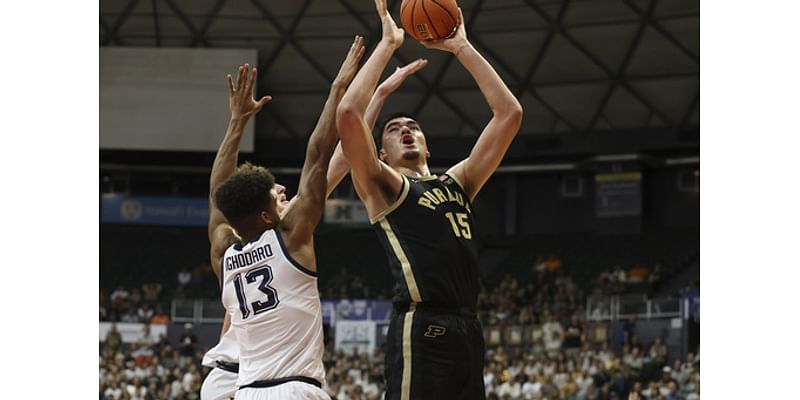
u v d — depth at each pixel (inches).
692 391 812.0
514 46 1205.7
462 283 182.1
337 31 1202.6
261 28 1210.6
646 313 989.2
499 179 1382.9
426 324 177.3
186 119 1233.4
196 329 1079.6
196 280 1316.4
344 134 176.2
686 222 1290.6
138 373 950.4
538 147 1312.7
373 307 1074.1
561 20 1151.0
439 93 1278.3
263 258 179.9
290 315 177.5
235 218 182.9
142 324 1061.8
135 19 1197.1
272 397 173.8
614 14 1126.4
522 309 1104.2
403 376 176.4
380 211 183.3
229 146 202.5
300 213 180.9
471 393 180.2
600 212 1298.0
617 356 910.4
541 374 897.5
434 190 187.0
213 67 1234.6
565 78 1233.4
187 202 1376.7
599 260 1256.2
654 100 1234.0
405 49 1214.9
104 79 1230.3
